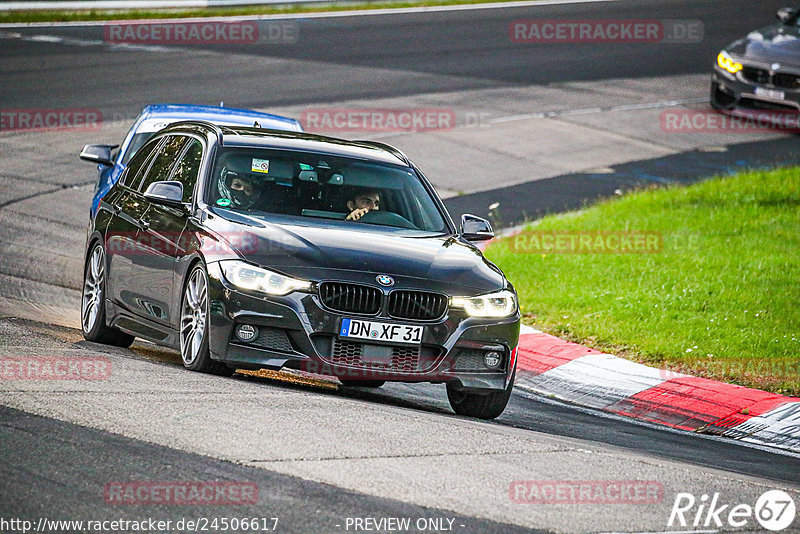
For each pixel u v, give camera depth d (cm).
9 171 6406
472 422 2666
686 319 4159
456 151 7350
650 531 1881
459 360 2827
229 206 2997
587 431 2953
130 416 2258
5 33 10638
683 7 13088
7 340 3053
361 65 9750
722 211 5856
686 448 2864
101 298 3403
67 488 1831
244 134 3269
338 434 2281
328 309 2703
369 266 2781
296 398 2586
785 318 4150
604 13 12656
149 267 3111
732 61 8038
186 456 2036
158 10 12100
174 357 3366
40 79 8694
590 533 1839
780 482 2484
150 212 3216
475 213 6056
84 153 4378
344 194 3111
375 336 2723
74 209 5784
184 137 3400
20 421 2169
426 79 9325
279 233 2847
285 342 2712
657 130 8081
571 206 6256
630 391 3488
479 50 10612
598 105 8725
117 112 7800
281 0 12462
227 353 2734
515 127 8000
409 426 2439
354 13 12512
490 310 2852
